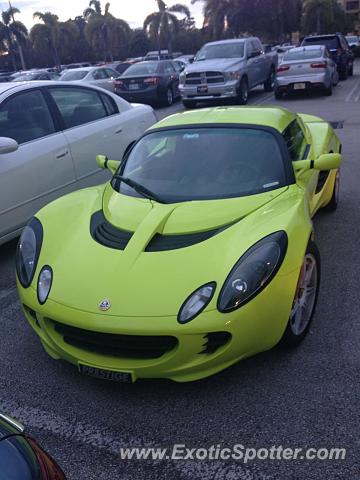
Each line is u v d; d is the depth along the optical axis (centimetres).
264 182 351
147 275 276
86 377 307
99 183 580
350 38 4122
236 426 262
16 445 164
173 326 255
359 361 304
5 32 5722
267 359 311
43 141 510
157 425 266
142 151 402
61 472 170
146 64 1741
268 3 5212
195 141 389
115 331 260
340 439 249
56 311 276
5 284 447
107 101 616
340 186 657
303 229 307
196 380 280
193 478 234
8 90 498
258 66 1648
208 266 276
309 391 282
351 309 363
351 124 1069
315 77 1534
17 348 343
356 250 463
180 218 318
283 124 404
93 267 290
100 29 6266
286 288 280
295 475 231
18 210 480
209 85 1463
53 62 6375
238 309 260
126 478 236
